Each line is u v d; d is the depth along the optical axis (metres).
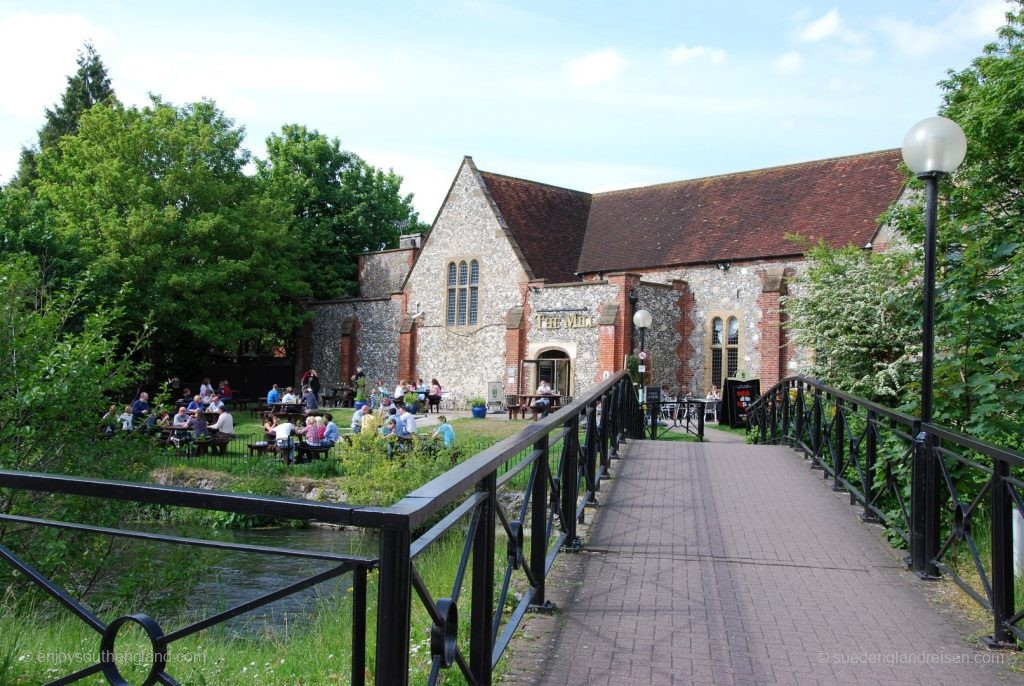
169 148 37.19
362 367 40.59
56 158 43.69
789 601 6.09
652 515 8.66
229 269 36.75
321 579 2.93
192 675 4.62
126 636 5.04
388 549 2.79
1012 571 5.32
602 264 35.78
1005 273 9.32
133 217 34.69
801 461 11.93
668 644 5.20
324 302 42.47
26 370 11.80
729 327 32.28
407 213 57.06
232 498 2.95
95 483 3.19
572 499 7.35
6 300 12.09
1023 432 7.54
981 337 8.01
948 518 7.27
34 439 11.62
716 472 11.04
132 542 8.39
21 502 9.55
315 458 23.86
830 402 11.89
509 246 35.03
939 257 9.86
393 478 18.48
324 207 51.41
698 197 36.09
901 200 19.77
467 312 36.53
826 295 16.53
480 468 3.71
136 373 13.74
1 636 5.18
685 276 33.44
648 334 31.94
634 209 37.84
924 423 6.80
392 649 2.77
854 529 8.21
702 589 6.32
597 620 5.61
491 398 33.56
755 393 26.08
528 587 6.08
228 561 7.98
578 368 32.50
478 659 4.03
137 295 34.53
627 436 14.89
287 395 31.47
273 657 5.11
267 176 49.22
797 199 32.81
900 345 14.92
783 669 4.86
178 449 24.38
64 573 8.88
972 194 12.24
